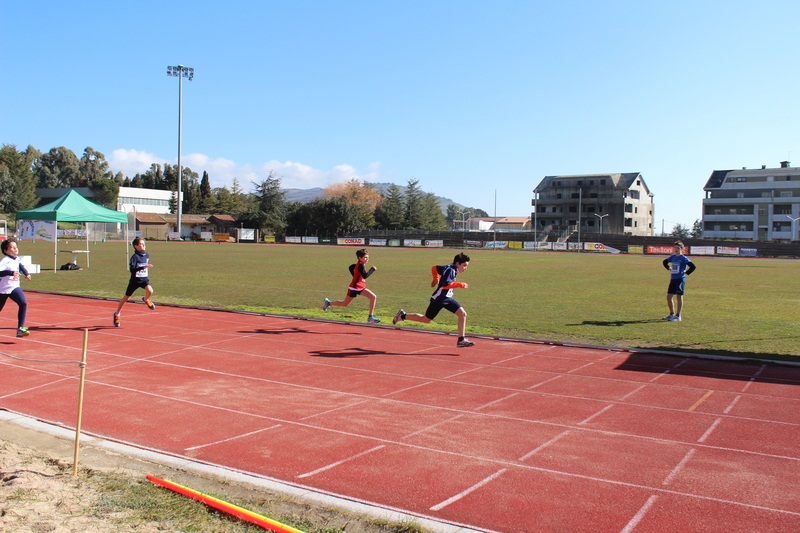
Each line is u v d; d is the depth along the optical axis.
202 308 13.74
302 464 4.71
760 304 16.16
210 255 41.28
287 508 3.90
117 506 3.85
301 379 7.44
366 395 6.71
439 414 6.01
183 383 7.19
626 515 3.82
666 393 6.82
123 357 8.62
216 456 4.88
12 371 7.68
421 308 14.63
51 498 3.93
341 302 11.80
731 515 3.82
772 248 59.44
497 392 6.86
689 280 25.14
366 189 123.00
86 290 17.89
